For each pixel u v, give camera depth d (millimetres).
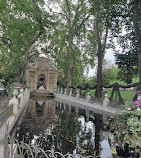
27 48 17219
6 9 16906
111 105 10883
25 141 4676
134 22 9828
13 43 17000
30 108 11492
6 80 17000
